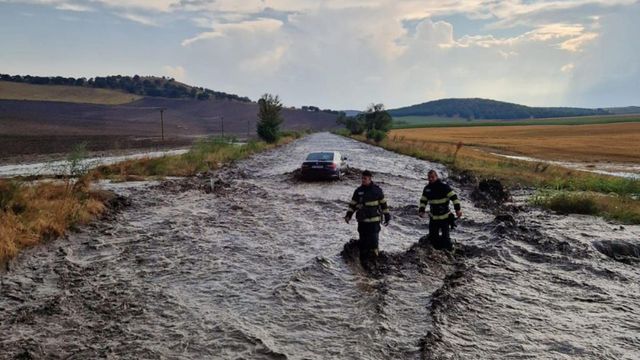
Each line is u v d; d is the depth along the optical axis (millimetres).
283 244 10062
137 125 140375
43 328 5840
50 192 12242
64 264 8320
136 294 7059
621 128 120438
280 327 6004
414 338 5805
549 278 8422
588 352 5590
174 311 6457
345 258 8969
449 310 6684
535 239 10867
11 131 89375
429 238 9859
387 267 8555
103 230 10695
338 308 6668
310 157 21609
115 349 5336
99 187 15562
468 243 10664
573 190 19750
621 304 7242
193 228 11211
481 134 109125
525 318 6566
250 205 14445
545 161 47312
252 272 8164
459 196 17734
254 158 32875
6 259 8164
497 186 18188
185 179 19156
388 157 36719
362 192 8828
